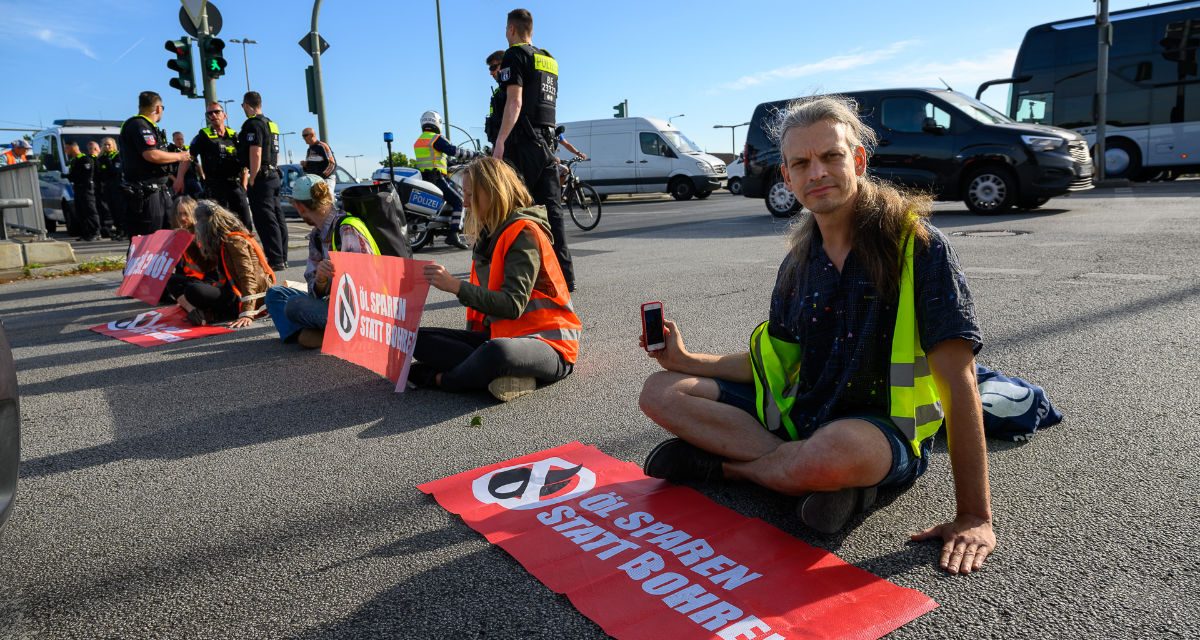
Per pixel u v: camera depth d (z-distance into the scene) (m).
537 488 2.42
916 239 1.86
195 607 1.85
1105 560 1.88
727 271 6.91
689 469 2.35
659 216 14.81
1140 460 2.45
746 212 14.30
